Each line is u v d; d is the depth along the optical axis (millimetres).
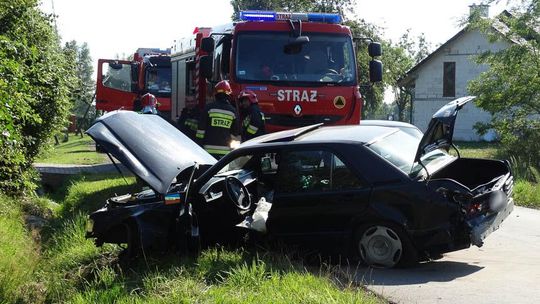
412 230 6414
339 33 11898
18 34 12125
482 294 5609
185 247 7016
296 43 11523
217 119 9734
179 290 5617
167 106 23750
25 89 9664
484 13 21062
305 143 6973
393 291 5711
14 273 7281
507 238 8453
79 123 46750
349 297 5211
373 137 7047
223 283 5801
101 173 18406
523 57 20000
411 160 6871
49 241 10008
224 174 7703
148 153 7227
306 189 6859
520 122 20344
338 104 11625
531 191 12156
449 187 6344
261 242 7070
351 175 6699
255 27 11578
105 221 7105
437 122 6645
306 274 5969
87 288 6441
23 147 12508
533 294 5586
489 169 7551
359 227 6660
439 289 5789
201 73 12156
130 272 6844
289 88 11438
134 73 25359
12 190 12984
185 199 7004
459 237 6359
